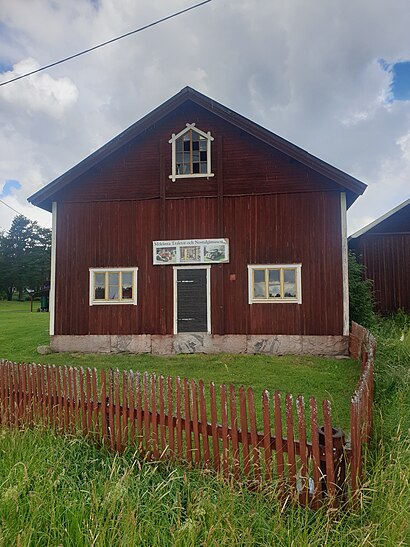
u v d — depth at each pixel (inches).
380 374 269.0
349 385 302.7
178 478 134.2
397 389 240.4
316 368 365.4
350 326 467.8
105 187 478.6
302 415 128.8
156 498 127.7
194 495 124.6
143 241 467.8
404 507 115.3
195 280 457.4
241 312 446.3
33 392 211.8
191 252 457.1
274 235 445.4
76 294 475.2
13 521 117.3
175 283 459.5
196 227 458.9
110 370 181.2
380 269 644.7
